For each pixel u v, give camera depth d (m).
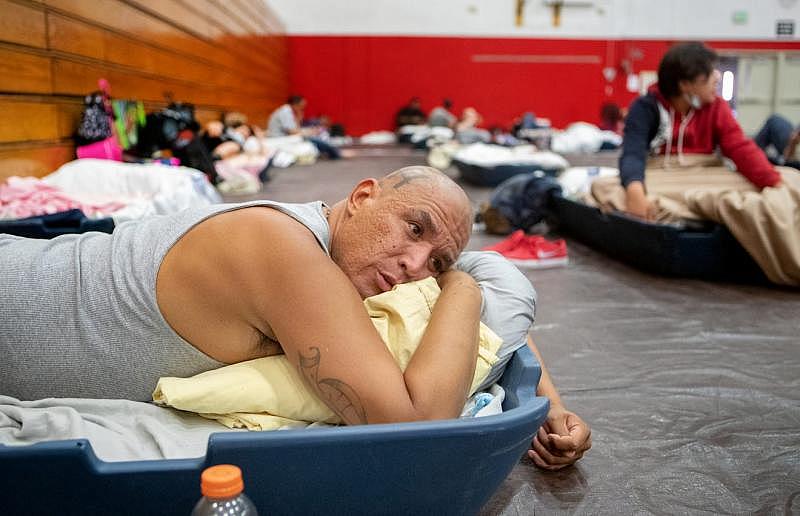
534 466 1.68
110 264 1.24
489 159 7.97
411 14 15.95
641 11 15.63
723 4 15.37
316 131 13.81
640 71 15.85
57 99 4.15
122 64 5.35
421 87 16.22
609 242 4.23
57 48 4.14
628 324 2.89
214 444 0.98
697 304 3.19
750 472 1.67
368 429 1.01
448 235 1.29
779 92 15.52
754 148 3.66
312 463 1.02
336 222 1.34
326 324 1.09
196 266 1.17
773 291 3.43
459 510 1.16
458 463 1.07
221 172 6.69
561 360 2.47
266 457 1.00
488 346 1.37
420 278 1.32
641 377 2.30
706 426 1.92
